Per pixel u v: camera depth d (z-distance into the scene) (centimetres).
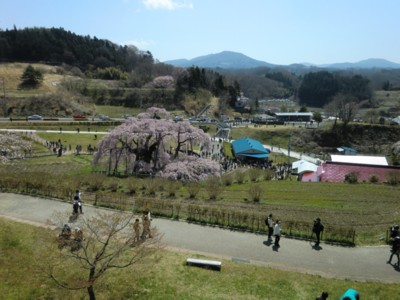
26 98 9106
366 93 18025
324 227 2173
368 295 1454
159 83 13250
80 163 4844
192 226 2247
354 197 2956
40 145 5812
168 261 1702
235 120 10906
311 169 4847
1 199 2700
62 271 1538
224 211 2342
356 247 2002
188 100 11862
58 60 15450
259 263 1791
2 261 1661
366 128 9644
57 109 9100
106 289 1441
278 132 9375
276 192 3159
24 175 3253
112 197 2659
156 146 4225
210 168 4062
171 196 2934
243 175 3962
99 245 1647
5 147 5297
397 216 2397
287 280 1555
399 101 15850
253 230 2200
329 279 1608
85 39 17712
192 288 1470
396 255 1911
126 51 19638
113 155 4159
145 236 1766
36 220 2273
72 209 2473
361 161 5631
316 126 10062
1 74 10950
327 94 19188
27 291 1437
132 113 10800
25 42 14962
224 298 1397
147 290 1445
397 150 8344
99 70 14538
